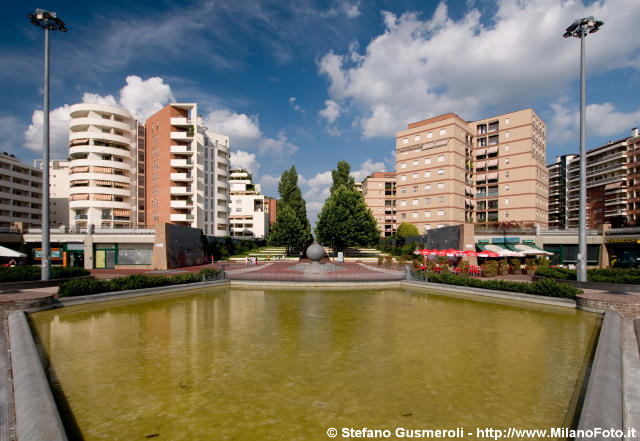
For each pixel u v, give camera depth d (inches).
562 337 462.0
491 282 801.6
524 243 1386.6
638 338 419.5
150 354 393.1
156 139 2293.3
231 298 794.2
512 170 2284.7
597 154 2669.8
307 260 1994.3
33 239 1499.8
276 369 346.6
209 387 303.9
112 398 282.2
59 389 299.7
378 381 316.5
